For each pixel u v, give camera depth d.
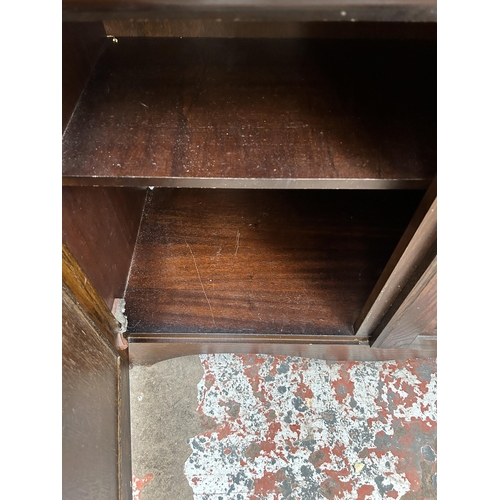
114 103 0.61
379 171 0.53
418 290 0.67
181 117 0.59
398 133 0.57
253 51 0.68
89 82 0.63
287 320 0.93
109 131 0.58
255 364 1.06
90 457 0.66
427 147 0.55
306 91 0.62
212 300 0.96
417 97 0.60
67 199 0.66
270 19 0.38
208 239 1.04
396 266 0.66
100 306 0.78
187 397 1.02
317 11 0.37
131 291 0.96
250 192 1.13
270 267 1.00
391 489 0.94
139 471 0.96
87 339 0.70
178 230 1.06
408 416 1.00
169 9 0.38
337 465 0.96
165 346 0.95
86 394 0.67
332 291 0.96
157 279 0.98
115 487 0.80
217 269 1.00
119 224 0.92
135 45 0.69
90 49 0.65
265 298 0.96
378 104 0.60
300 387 1.03
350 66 0.64
